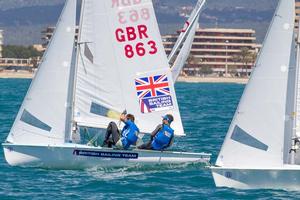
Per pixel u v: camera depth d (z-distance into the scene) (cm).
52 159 9781
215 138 14425
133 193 8444
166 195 8319
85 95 10394
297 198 7938
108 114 10544
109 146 9900
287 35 8256
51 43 10050
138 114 10731
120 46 10625
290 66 8269
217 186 8412
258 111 8319
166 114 10731
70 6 10088
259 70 8312
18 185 8769
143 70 10750
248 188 8362
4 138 13700
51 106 9994
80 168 9800
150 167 9838
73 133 10231
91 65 10431
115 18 10594
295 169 8244
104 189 8638
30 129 9975
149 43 10738
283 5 8256
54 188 8650
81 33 10406
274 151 8300
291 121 8288
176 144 13150
